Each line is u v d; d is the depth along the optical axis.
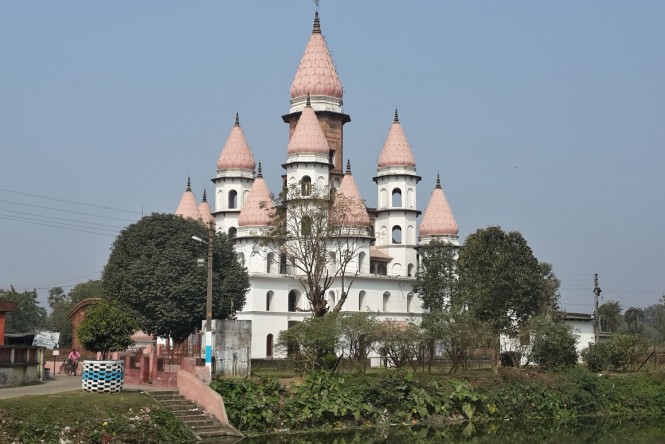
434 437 45.50
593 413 59.34
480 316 76.56
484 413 53.81
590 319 99.38
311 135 93.69
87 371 40.25
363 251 93.94
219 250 79.56
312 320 59.88
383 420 48.97
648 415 60.38
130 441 36.16
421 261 94.88
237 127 106.69
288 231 72.50
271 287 91.69
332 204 74.00
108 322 44.91
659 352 85.00
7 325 141.25
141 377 47.25
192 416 40.88
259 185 96.75
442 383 54.16
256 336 89.56
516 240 81.81
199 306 75.25
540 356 66.31
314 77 98.44
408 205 102.19
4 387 45.25
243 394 44.53
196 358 49.38
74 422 35.16
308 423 45.91
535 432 49.50
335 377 52.03
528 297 79.31
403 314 96.75
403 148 102.81
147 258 76.25
